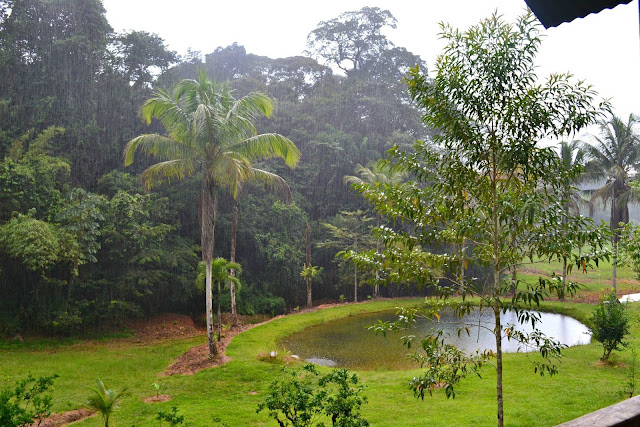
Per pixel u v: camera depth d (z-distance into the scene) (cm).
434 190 515
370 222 3088
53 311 1891
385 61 4112
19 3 2225
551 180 480
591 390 1089
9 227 1756
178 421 659
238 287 1917
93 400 863
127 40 2583
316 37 4225
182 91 1517
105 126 2448
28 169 1927
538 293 455
